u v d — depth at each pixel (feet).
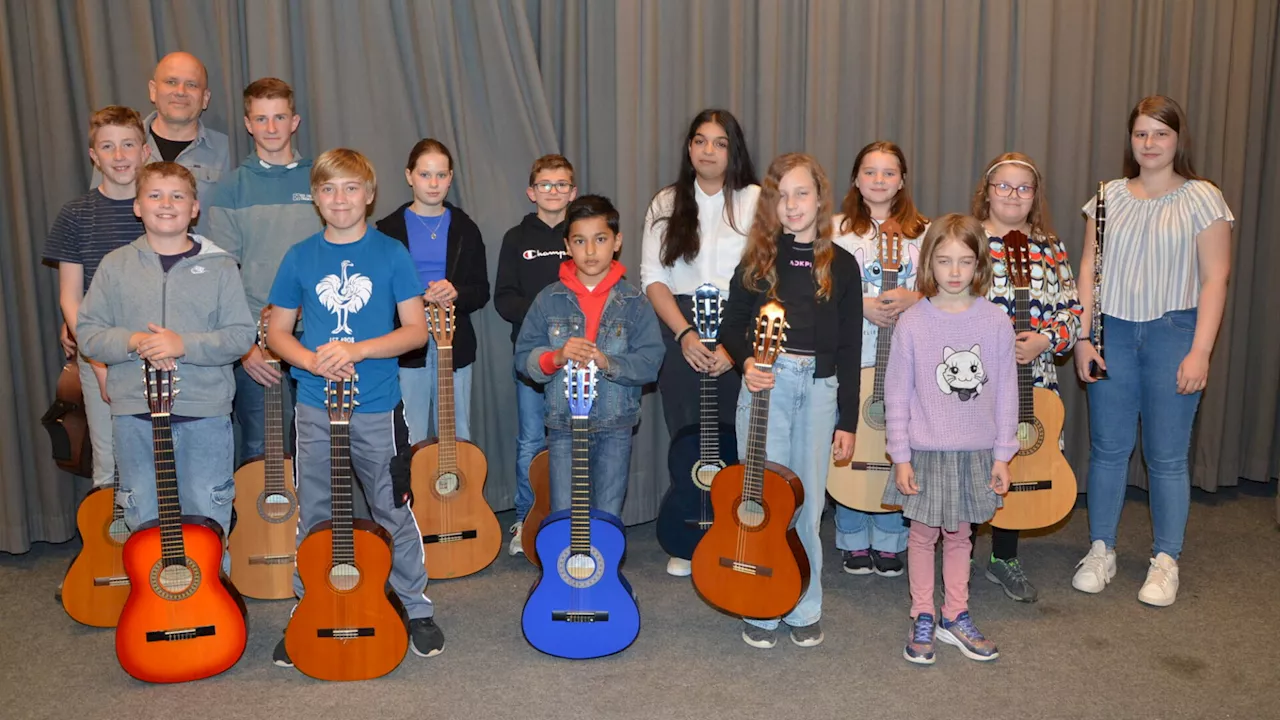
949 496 8.36
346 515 8.01
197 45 10.74
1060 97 12.57
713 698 7.94
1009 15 12.25
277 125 10.02
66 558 10.92
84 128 10.73
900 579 10.46
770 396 8.48
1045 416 9.68
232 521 9.68
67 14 10.48
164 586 8.07
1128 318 9.96
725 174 9.86
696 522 10.25
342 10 10.74
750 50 11.93
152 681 8.13
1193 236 9.62
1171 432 9.89
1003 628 9.21
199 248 8.70
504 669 8.43
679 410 10.57
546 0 11.58
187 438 8.75
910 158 12.46
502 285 10.78
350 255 8.34
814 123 12.00
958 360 8.33
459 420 10.94
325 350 7.82
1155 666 8.45
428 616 8.89
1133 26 12.67
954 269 8.20
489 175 11.54
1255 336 13.48
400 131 11.16
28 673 8.32
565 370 8.79
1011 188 9.51
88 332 8.37
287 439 10.73
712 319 9.79
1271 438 13.61
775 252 8.42
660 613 9.58
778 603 8.43
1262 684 8.13
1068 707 7.77
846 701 7.88
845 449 8.36
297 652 8.12
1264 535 11.73
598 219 8.82
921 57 12.29
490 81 11.39
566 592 8.57
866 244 9.83
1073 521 12.27
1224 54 12.55
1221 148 12.76
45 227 10.77
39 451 11.01
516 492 12.23
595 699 7.92
